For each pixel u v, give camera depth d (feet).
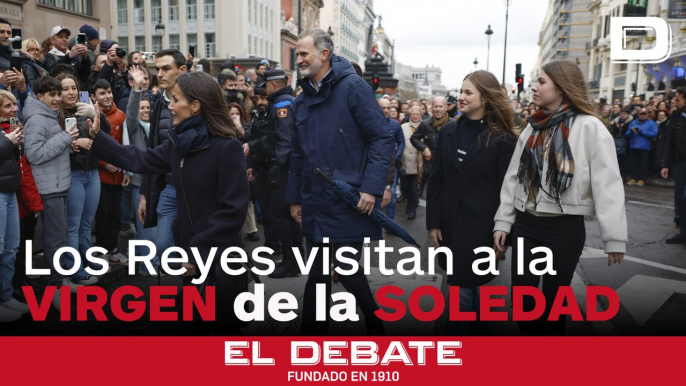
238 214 9.66
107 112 17.94
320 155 11.28
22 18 56.39
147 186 14.01
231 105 20.53
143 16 141.18
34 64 18.39
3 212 12.96
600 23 174.60
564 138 9.33
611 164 9.09
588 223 27.78
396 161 26.04
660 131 43.21
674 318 14.25
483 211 10.89
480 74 10.90
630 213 31.22
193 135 9.53
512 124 10.93
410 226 27.20
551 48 317.01
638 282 17.35
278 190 17.38
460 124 11.38
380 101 31.09
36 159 13.64
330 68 11.38
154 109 14.34
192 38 137.69
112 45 20.54
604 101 54.49
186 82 9.58
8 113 13.05
